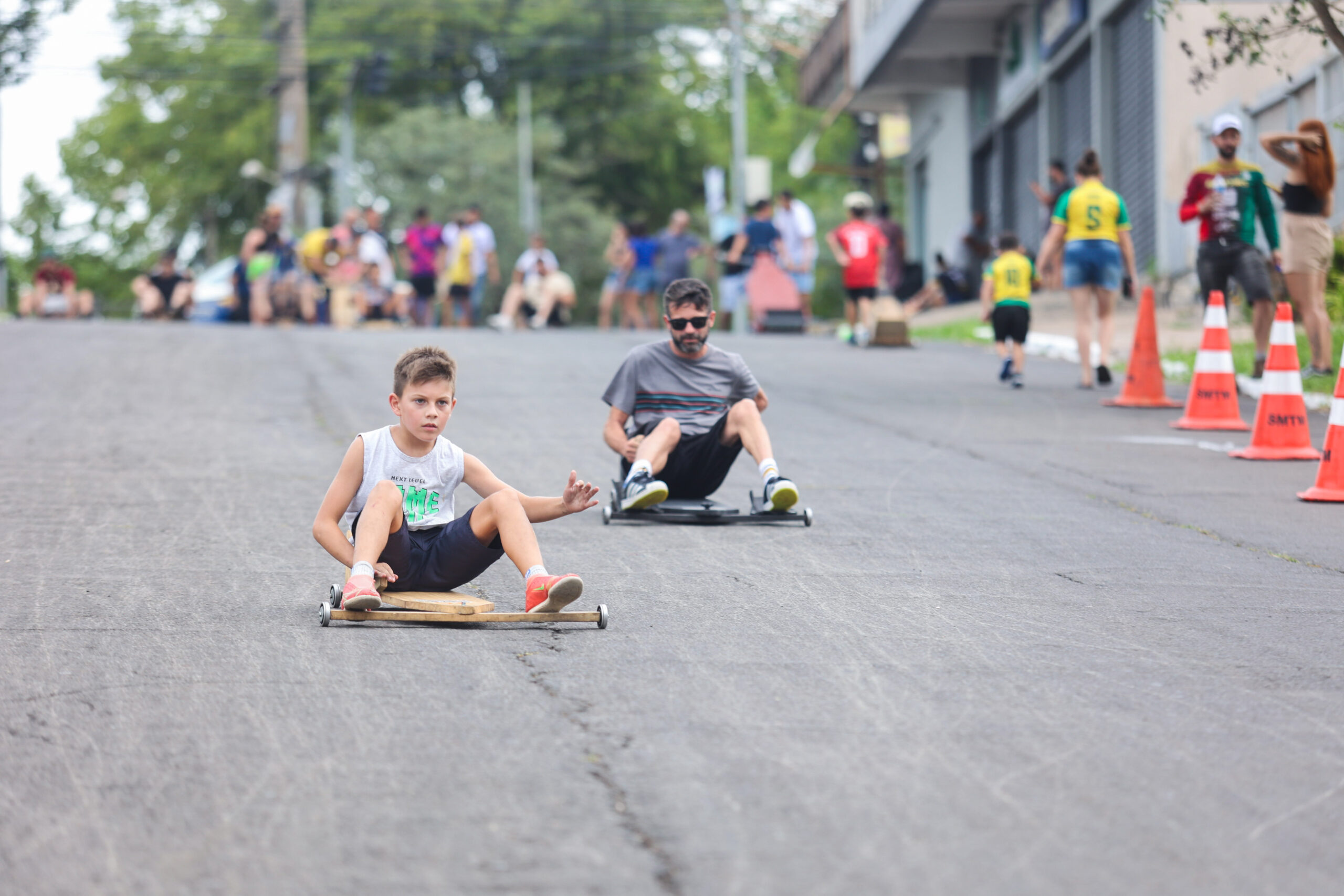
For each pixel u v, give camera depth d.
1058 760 14.30
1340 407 30.14
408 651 17.89
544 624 19.48
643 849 12.01
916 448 37.28
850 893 11.26
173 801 12.98
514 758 14.09
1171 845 12.33
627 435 29.00
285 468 33.09
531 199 194.75
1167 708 16.06
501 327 89.94
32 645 18.03
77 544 24.66
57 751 14.21
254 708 15.55
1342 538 26.41
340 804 12.91
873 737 14.87
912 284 106.62
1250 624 20.05
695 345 28.42
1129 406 45.00
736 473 33.66
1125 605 21.11
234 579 22.08
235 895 11.16
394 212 192.12
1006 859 11.94
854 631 19.30
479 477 20.17
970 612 20.56
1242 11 66.88
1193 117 72.44
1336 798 13.46
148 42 195.62
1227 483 32.19
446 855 11.87
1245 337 59.31
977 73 112.31
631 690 16.39
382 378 50.94
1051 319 75.06
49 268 109.00
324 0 195.62
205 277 103.94
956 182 119.38
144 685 16.36
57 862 11.73
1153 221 79.50
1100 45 85.56
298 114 131.00
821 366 58.72
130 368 52.69
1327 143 44.28
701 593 21.55
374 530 19.23
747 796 13.20
